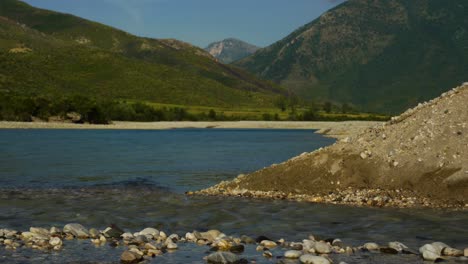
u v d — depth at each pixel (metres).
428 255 12.88
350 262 12.59
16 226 17.94
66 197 25.33
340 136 110.44
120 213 20.58
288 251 13.32
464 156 22.45
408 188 22.67
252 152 61.38
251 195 24.84
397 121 27.56
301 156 27.33
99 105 166.12
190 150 65.19
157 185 30.67
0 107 146.25
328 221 18.44
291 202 22.64
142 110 197.00
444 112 25.31
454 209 20.00
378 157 24.72
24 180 32.88
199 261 12.80
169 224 18.39
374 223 17.91
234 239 15.45
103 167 41.91
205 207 21.77
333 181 24.47
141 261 12.78
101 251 13.84
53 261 12.74
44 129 129.88
